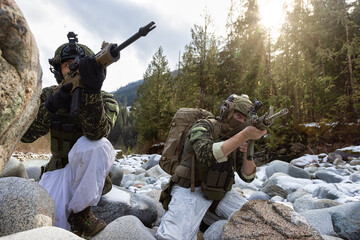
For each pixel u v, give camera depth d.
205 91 19.27
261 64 15.09
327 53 13.98
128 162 11.54
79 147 2.00
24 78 1.12
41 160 9.78
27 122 1.24
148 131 23.86
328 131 10.84
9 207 1.41
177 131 2.47
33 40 1.17
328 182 5.15
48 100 1.94
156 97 23.66
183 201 2.22
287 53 14.28
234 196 2.48
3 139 1.11
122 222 2.00
